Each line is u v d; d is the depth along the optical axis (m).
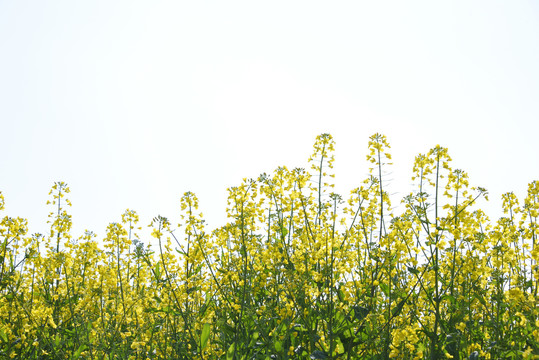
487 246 4.48
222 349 4.42
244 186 4.62
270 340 4.32
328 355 4.18
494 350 4.18
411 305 4.32
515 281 4.25
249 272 4.50
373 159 4.51
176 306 4.52
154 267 4.73
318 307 4.35
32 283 4.84
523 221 4.70
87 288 4.69
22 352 4.61
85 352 4.50
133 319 4.69
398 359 4.21
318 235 4.48
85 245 4.98
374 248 4.41
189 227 4.66
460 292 4.43
